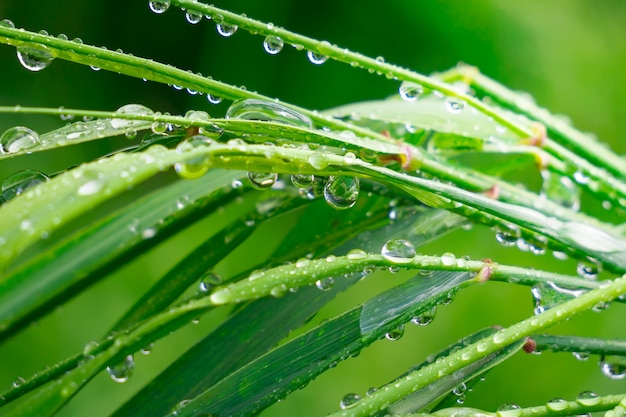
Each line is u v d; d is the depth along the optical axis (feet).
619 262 0.66
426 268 0.64
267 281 0.62
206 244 0.68
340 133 0.68
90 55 0.64
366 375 1.41
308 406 1.35
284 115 0.67
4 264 0.58
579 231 0.66
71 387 0.61
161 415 0.65
